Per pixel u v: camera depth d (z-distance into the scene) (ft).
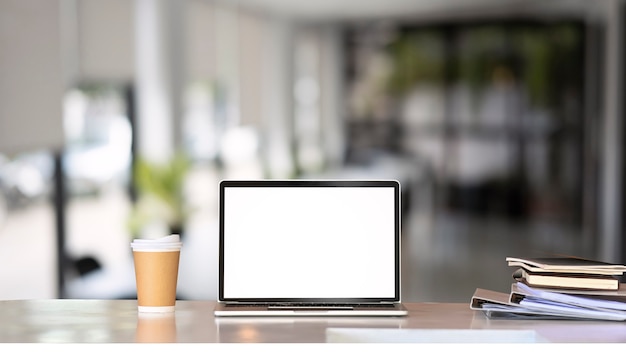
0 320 5.13
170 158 24.29
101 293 18.45
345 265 5.53
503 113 36.52
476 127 36.86
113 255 21.27
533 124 35.86
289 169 34.42
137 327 4.88
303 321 5.07
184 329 4.82
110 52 21.68
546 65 35.47
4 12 15.23
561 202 34.65
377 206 5.58
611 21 32.12
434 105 37.37
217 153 29.07
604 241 31.09
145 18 23.81
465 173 37.01
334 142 36.60
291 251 5.53
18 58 15.79
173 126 25.48
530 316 5.25
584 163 33.83
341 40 37.04
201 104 27.91
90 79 20.59
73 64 19.69
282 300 5.49
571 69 34.94
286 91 35.01
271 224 5.54
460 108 37.14
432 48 37.35
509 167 36.22
